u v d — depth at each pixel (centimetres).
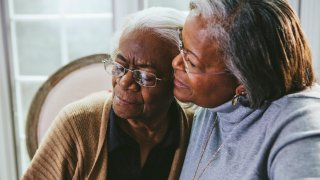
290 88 69
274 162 63
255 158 69
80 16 207
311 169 56
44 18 207
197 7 68
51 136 87
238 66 66
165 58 76
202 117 90
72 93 138
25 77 212
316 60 170
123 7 186
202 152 83
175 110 92
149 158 91
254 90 67
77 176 87
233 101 73
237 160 73
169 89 82
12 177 211
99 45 223
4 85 200
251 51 64
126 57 76
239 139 74
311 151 58
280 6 66
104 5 213
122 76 78
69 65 139
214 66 69
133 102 79
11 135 206
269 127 69
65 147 86
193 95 75
